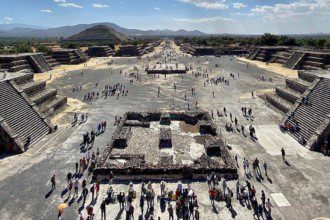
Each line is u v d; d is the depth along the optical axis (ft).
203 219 91.66
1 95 160.35
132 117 188.96
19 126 149.69
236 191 106.93
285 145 146.72
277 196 102.99
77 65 462.19
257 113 201.26
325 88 171.12
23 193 104.94
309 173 118.42
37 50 484.74
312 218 91.25
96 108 214.69
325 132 140.26
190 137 159.94
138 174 116.16
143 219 91.61
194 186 110.93
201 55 650.43
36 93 198.18
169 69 382.22
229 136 159.33
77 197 103.40
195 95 256.11
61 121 184.65
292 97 195.83
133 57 610.65
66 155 135.95
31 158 132.36
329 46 529.86
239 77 342.03
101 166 119.34
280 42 611.47
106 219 91.76
